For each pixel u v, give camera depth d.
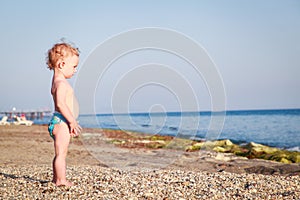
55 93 4.68
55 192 4.41
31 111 44.34
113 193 4.49
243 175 5.89
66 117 4.63
